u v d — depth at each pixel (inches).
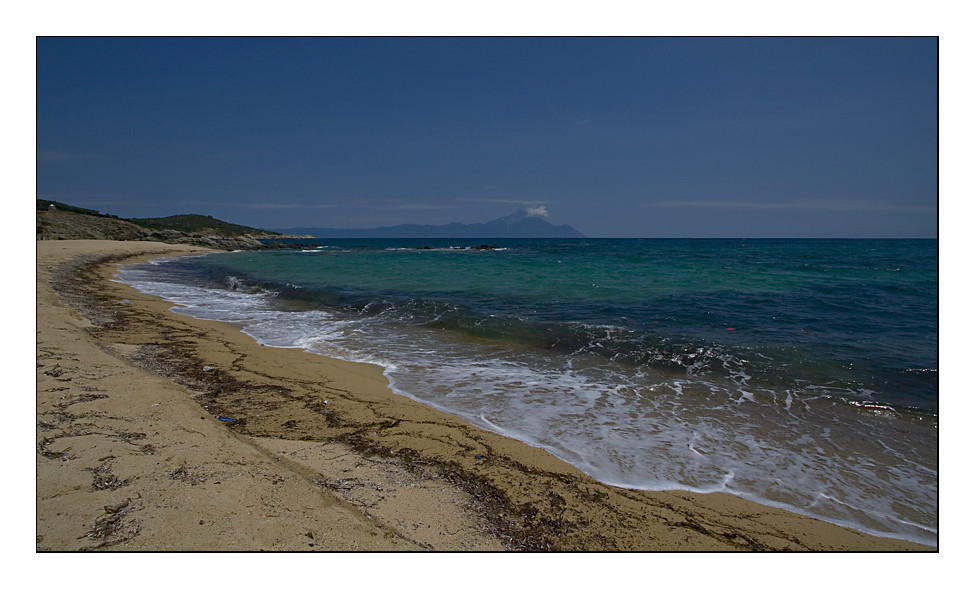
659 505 137.6
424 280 713.6
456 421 192.1
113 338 306.2
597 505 135.7
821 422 201.3
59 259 808.9
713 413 210.1
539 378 257.0
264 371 251.6
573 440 179.8
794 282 662.5
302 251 2143.2
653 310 440.1
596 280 700.7
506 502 134.6
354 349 314.8
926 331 356.8
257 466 137.6
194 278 801.6
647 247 2436.0
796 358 288.8
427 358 295.6
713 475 157.1
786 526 131.0
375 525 117.7
